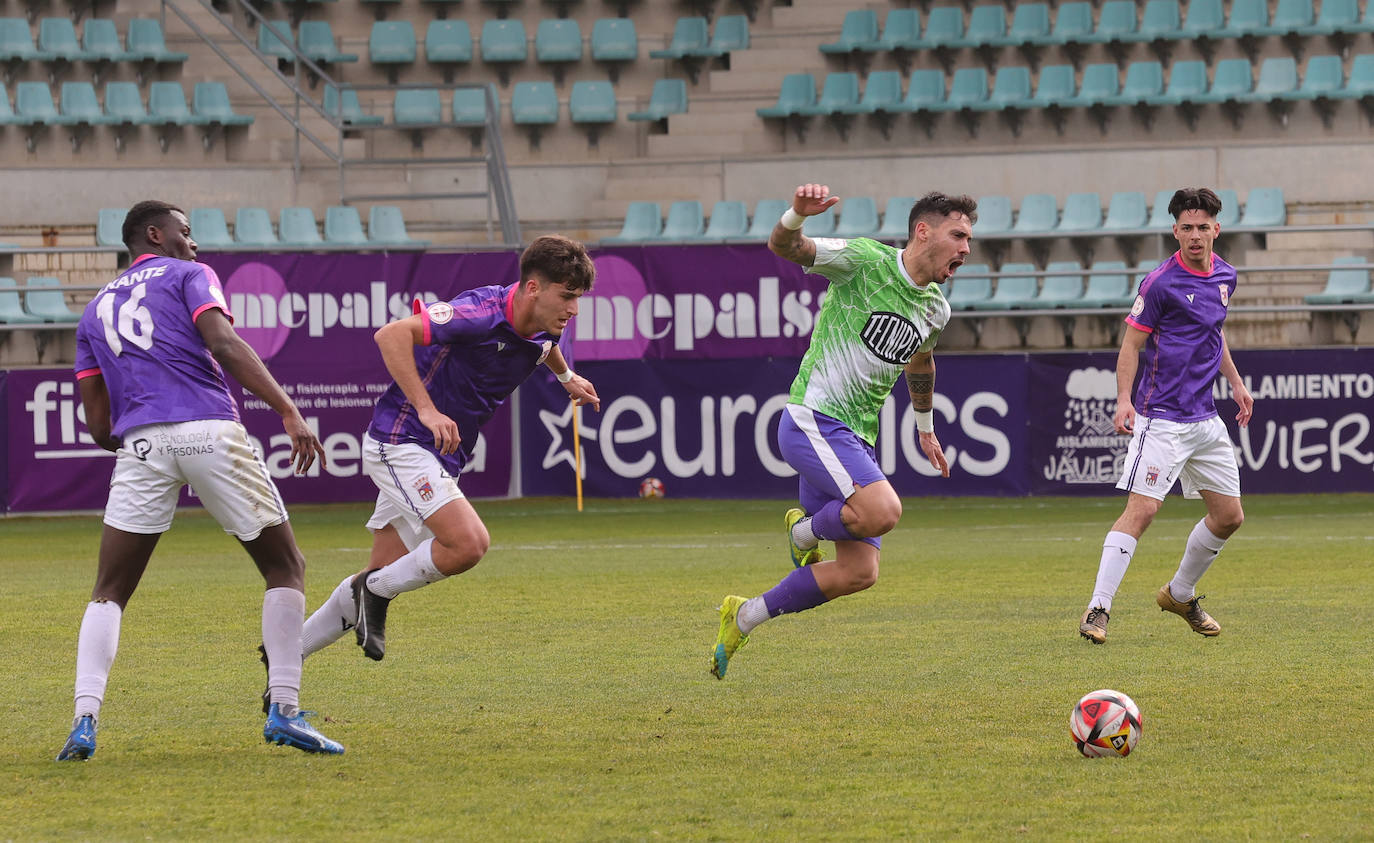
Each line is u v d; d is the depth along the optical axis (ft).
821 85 277.44
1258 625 84.23
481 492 191.31
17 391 183.62
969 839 41.91
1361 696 62.59
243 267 185.16
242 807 46.44
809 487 67.26
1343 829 42.34
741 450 192.03
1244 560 119.55
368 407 187.93
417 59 283.79
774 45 283.79
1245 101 254.06
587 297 191.21
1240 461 191.01
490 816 45.11
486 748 55.06
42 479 184.24
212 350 53.31
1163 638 80.33
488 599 101.09
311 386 186.91
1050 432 191.21
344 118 267.80
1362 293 217.56
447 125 249.14
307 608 96.63
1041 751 53.21
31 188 245.24
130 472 54.03
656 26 290.76
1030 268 231.50
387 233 242.58
